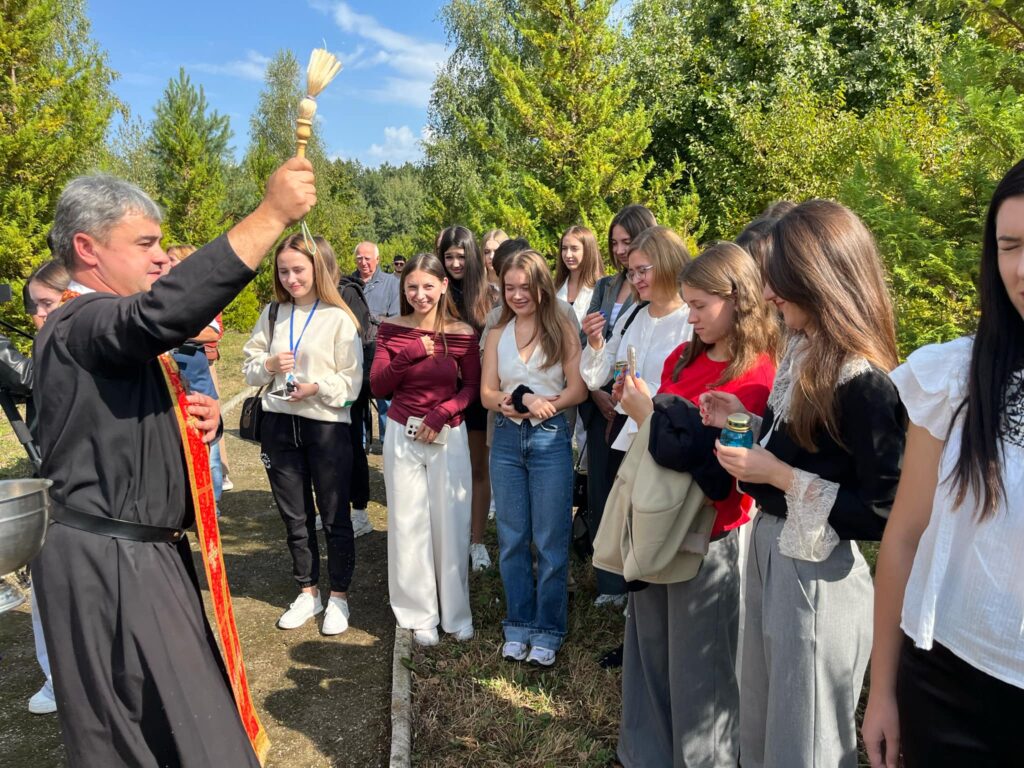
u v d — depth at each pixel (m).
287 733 3.10
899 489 1.49
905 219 3.94
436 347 3.72
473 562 4.60
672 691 2.46
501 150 13.16
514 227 11.61
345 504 3.93
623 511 2.41
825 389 1.73
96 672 1.94
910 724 1.40
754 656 2.06
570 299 4.93
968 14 4.03
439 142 20.33
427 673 3.45
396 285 7.33
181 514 2.12
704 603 2.38
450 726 3.07
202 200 20.73
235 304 19.56
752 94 13.16
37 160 11.74
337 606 3.95
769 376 2.35
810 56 13.39
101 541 1.94
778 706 1.89
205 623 2.18
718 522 2.37
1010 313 1.24
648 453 2.29
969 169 3.81
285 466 3.92
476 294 4.70
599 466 4.02
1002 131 3.60
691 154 14.33
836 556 1.85
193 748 1.97
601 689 3.28
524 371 3.49
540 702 3.21
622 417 3.53
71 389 1.92
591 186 11.66
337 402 3.80
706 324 2.40
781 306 1.88
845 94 13.41
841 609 1.85
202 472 2.30
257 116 33.28
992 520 1.23
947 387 1.34
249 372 3.96
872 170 4.38
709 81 14.52
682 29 15.66
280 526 5.52
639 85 14.98
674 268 3.24
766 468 1.85
